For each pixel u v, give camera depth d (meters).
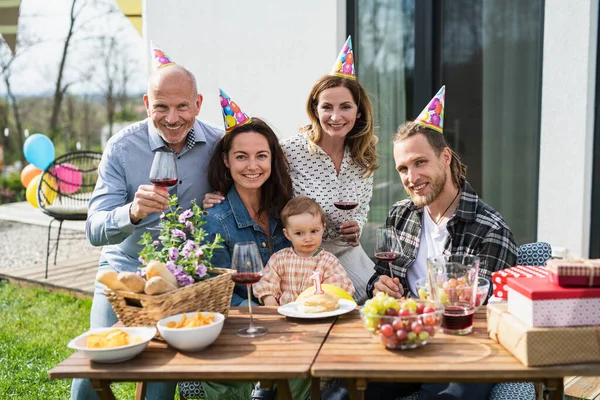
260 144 2.59
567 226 3.78
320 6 4.09
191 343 1.78
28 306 5.03
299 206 2.59
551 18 3.68
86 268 5.99
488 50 4.03
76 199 6.21
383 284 2.37
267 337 1.92
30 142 6.96
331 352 1.76
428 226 2.53
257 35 4.30
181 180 2.75
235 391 2.30
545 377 1.62
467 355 1.71
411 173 2.36
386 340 1.74
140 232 2.66
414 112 4.21
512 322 1.70
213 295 2.05
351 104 2.84
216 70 4.45
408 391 2.23
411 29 4.15
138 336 1.84
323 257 2.64
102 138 14.55
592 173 3.71
